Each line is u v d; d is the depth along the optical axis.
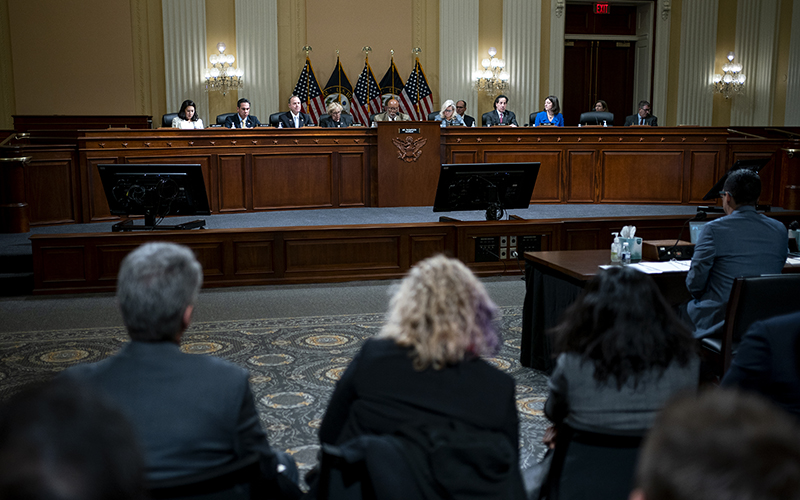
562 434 2.08
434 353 1.90
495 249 6.91
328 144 9.48
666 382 2.17
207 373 1.85
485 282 6.77
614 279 2.26
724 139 9.80
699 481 0.65
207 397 1.81
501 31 13.41
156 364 1.84
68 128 11.41
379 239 6.84
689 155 9.84
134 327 1.92
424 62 13.27
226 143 9.10
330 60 12.94
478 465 1.72
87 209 8.62
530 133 9.77
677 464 0.67
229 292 6.44
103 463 0.69
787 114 13.96
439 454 1.73
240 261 6.65
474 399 1.88
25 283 6.42
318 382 4.23
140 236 6.44
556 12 13.59
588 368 2.21
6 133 10.16
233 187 9.20
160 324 1.92
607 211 9.30
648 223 7.09
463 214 8.98
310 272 6.77
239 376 1.88
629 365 2.15
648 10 14.27
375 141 9.62
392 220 8.52
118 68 12.02
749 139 9.88
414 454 1.75
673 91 14.23
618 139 9.84
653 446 0.71
